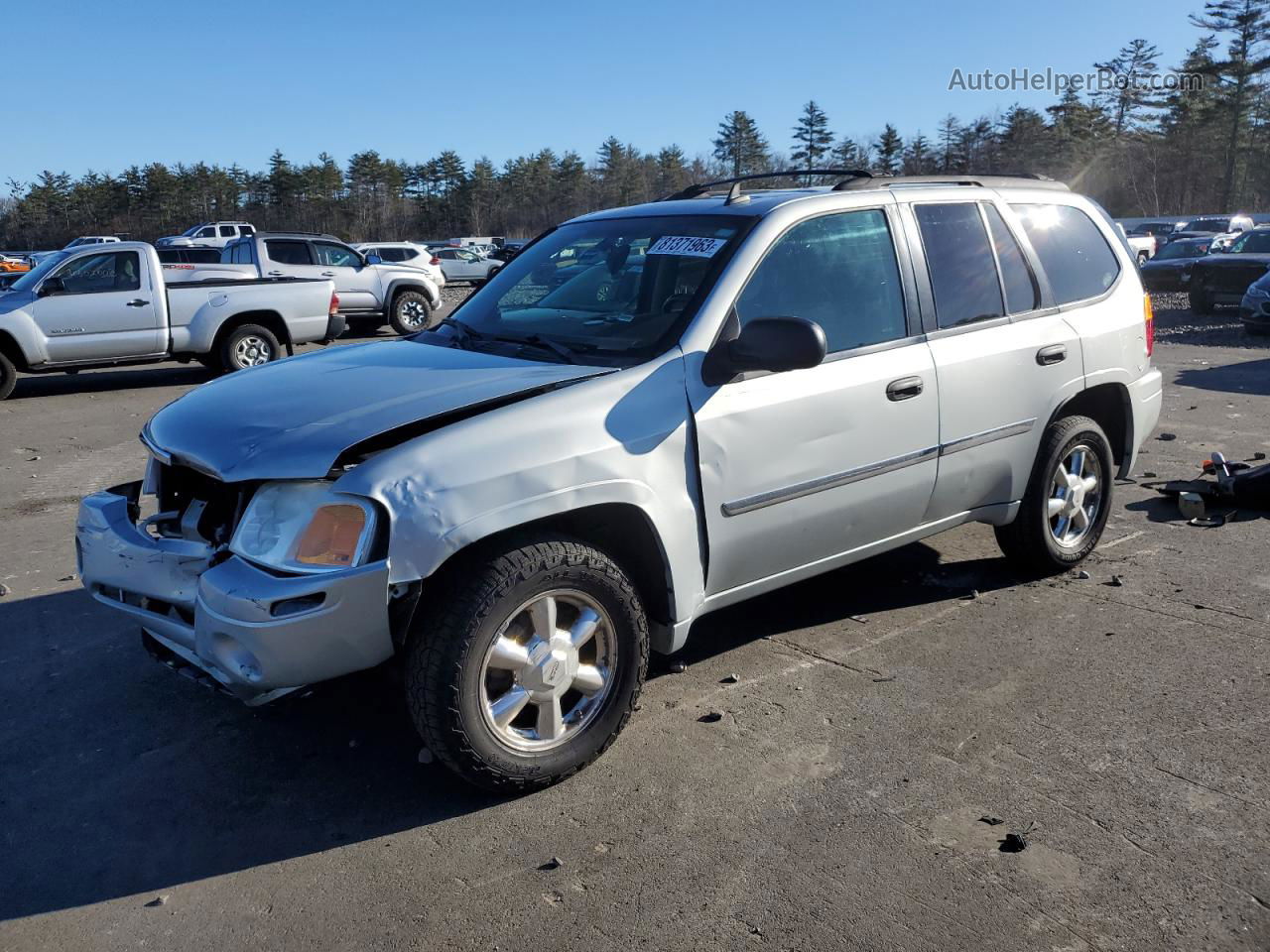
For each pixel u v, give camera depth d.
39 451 9.16
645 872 2.92
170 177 93.06
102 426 10.38
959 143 66.06
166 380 14.00
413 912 2.79
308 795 3.38
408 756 3.61
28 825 3.26
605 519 3.47
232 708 4.00
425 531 2.94
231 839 3.16
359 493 2.92
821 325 3.92
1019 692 3.94
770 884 2.85
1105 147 67.19
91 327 12.57
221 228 44.03
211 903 2.86
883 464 4.08
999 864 2.90
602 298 4.02
